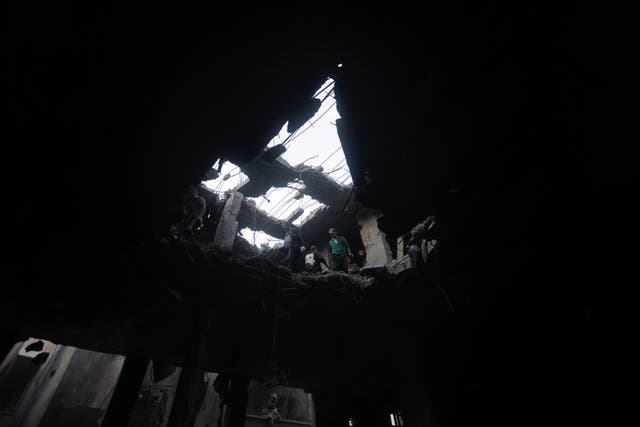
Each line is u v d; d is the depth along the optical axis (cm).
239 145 518
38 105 432
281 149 550
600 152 509
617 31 366
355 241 1669
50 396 1934
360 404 1220
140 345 1133
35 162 516
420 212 649
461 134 514
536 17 388
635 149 491
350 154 567
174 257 791
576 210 616
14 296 811
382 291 977
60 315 909
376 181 592
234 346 1189
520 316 976
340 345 1248
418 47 427
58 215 621
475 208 649
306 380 1445
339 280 977
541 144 515
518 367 952
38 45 363
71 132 477
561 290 826
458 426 998
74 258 718
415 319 1110
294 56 418
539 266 787
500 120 491
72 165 529
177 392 825
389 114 506
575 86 439
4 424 2011
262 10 363
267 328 1108
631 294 708
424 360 1117
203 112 463
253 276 900
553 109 466
